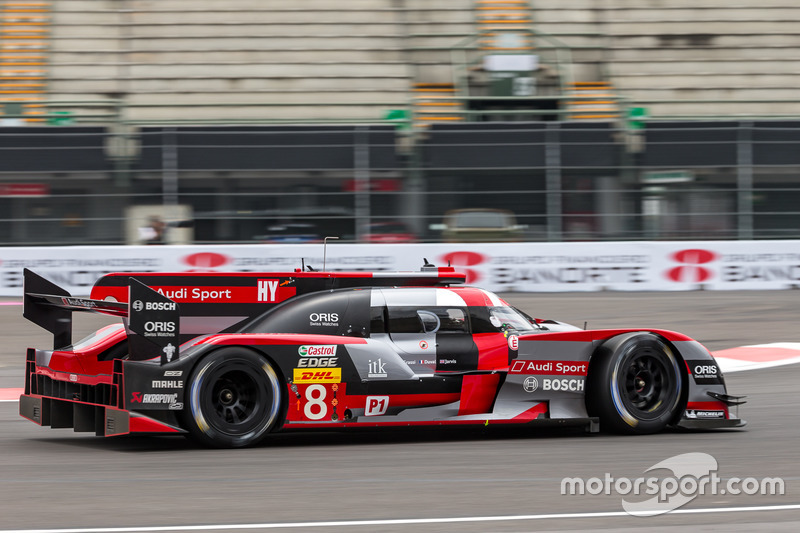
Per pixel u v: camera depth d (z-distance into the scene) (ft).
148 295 40.01
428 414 44.16
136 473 36.32
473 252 115.55
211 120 138.10
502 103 153.07
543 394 45.78
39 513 29.63
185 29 163.22
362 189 117.91
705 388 46.96
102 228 116.26
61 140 116.06
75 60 157.58
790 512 30.22
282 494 32.42
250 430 41.70
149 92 153.07
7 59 157.07
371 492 32.81
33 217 115.65
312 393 42.34
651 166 120.57
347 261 114.21
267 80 155.02
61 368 44.88
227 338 41.32
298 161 117.29
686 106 153.79
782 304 105.40
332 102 151.94
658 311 100.78
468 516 29.30
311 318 43.98
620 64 160.66
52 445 44.09
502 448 42.42
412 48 160.76
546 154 119.34
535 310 100.94
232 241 116.78
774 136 121.80
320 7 166.71
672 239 120.78
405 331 44.70
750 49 163.73
